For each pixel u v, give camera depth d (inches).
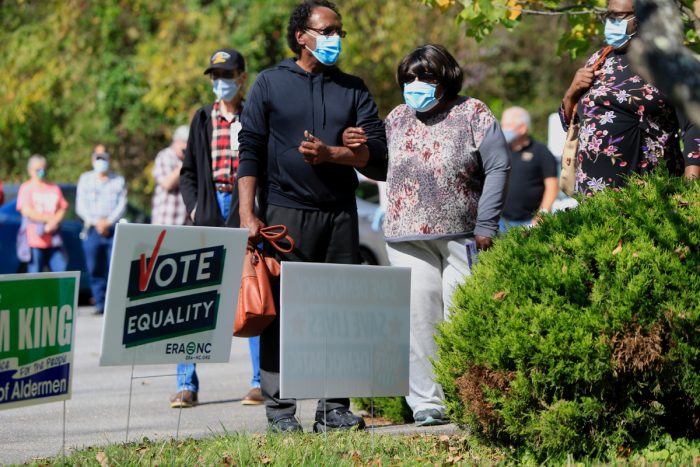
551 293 604.7
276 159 725.3
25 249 1765.5
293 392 626.5
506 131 1169.4
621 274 600.4
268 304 693.3
